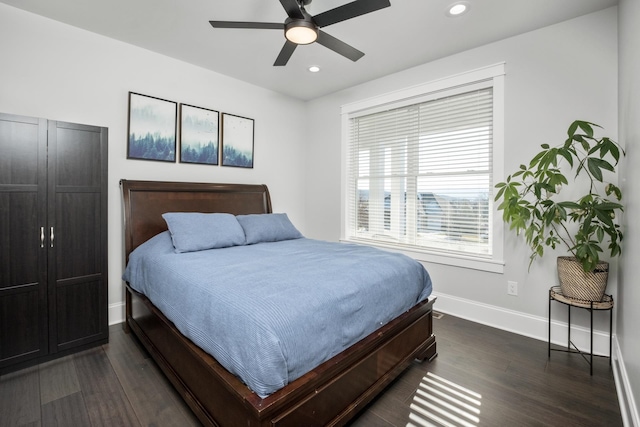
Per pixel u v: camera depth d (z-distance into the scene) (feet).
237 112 12.19
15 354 6.67
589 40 7.57
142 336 7.54
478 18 7.84
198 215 9.22
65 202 7.34
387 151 11.98
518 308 8.78
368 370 5.45
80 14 7.88
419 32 8.53
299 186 14.65
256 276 5.69
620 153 6.86
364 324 5.42
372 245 12.31
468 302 9.75
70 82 8.43
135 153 9.64
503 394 5.96
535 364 7.06
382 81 11.79
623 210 6.29
